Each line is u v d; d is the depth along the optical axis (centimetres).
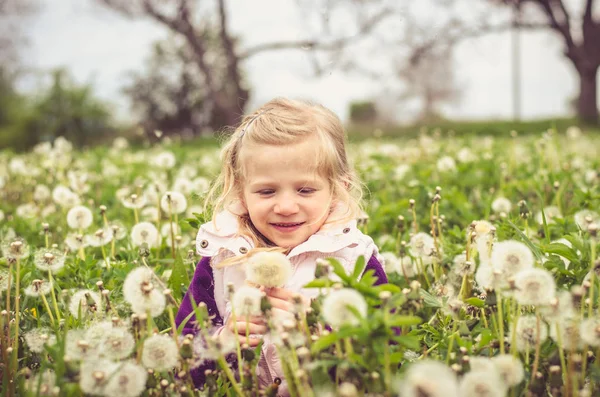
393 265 264
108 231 279
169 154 497
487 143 790
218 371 191
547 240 246
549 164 484
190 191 376
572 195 390
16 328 192
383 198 436
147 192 368
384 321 138
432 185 420
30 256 286
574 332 160
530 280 155
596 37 2864
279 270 165
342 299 141
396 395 147
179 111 3155
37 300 241
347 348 146
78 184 458
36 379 170
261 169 214
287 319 167
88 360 157
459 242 297
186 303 219
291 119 219
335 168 226
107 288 244
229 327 196
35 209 455
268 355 206
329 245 216
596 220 253
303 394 151
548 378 169
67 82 2661
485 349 176
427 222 347
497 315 199
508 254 170
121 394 151
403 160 614
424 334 205
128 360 167
